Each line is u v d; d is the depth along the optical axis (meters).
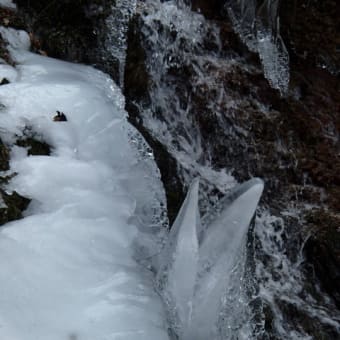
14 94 3.55
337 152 5.52
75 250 2.88
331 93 5.96
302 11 6.20
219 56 5.53
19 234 2.84
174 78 5.05
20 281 2.59
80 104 3.71
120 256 3.00
